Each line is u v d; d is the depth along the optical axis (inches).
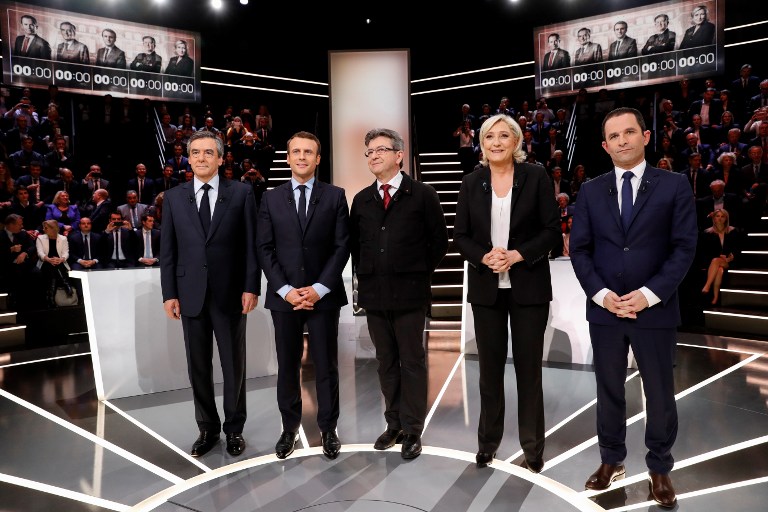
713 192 261.4
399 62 352.5
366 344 200.5
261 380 160.9
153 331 150.7
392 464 101.3
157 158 341.7
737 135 284.5
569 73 352.5
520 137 93.8
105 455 108.3
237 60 396.5
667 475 87.1
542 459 96.7
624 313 82.4
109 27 333.1
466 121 374.0
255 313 164.2
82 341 220.4
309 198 105.2
